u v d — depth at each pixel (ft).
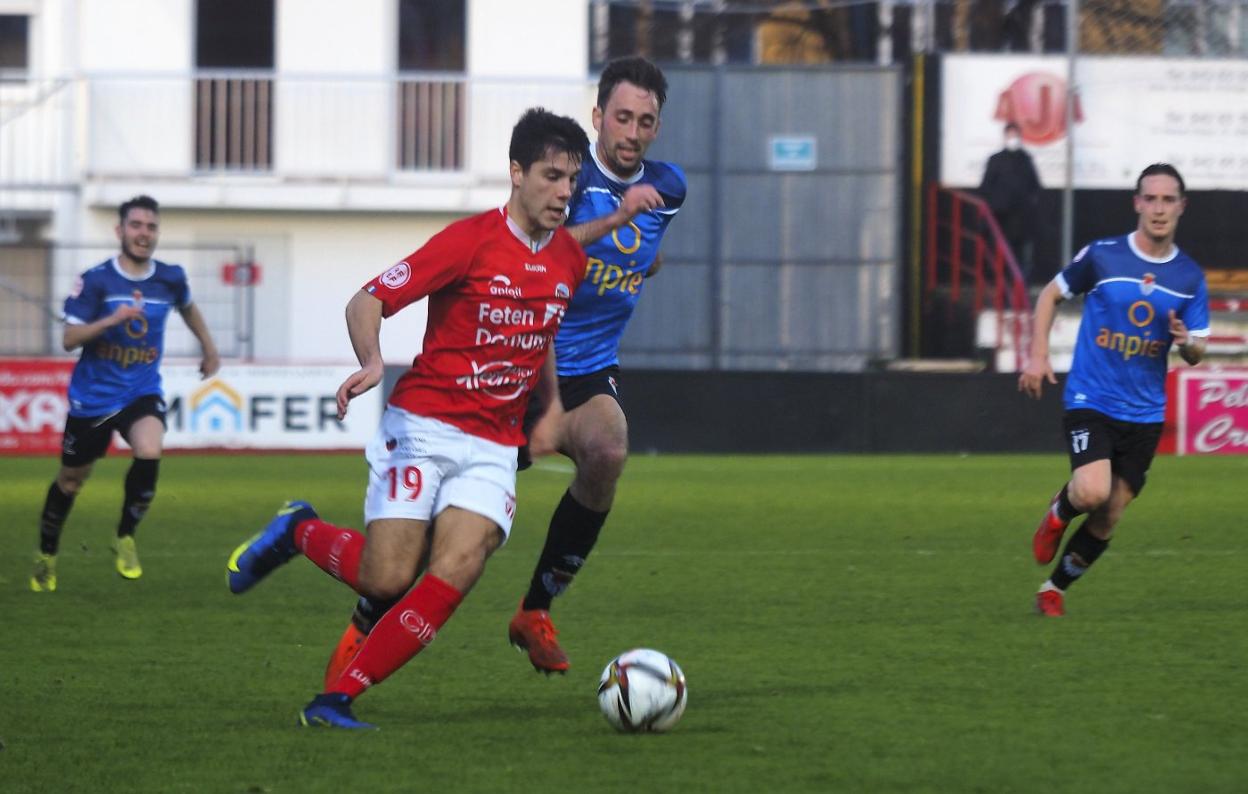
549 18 278.26
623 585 105.50
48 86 272.92
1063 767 55.83
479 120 274.36
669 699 61.36
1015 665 76.02
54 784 53.88
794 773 55.06
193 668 76.38
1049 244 265.34
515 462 63.52
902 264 273.95
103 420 108.88
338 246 272.92
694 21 329.11
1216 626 87.66
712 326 273.95
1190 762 56.49
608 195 76.95
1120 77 263.49
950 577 108.88
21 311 263.29
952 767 55.83
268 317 272.92
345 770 55.62
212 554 123.95
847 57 335.88
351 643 65.77
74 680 73.20
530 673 75.15
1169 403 230.48
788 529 139.54
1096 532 91.45
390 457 62.13
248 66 277.03
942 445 233.14
